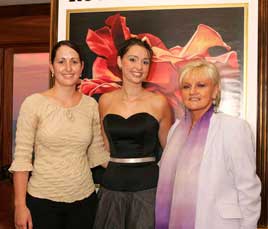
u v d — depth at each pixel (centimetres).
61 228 187
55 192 183
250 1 225
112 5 240
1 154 351
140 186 189
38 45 346
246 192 158
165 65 233
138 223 186
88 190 192
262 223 221
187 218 164
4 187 327
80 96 199
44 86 345
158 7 235
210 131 168
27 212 182
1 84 351
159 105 205
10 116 351
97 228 192
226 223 158
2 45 352
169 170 178
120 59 208
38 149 186
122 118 199
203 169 163
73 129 185
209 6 230
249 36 225
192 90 172
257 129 223
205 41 230
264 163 222
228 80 227
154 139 200
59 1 246
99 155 204
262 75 223
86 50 242
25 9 347
